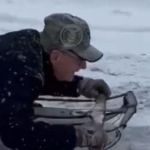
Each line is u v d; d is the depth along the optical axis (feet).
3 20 38.19
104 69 20.89
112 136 11.44
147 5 50.93
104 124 11.27
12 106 9.36
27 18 40.22
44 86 11.18
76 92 11.90
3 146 9.98
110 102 12.00
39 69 9.75
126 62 22.22
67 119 10.75
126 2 51.44
